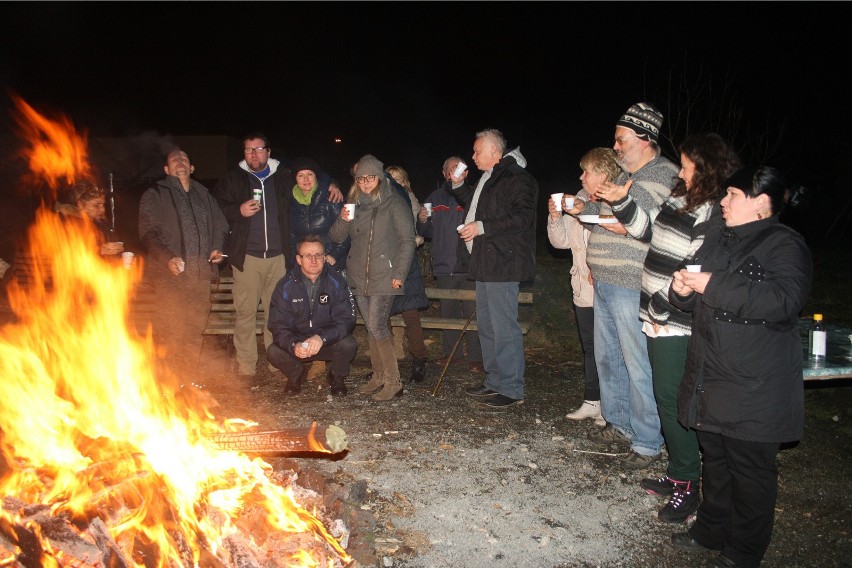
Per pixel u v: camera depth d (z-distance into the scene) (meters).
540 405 5.35
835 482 3.93
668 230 3.18
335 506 3.37
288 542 2.85
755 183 2.68
